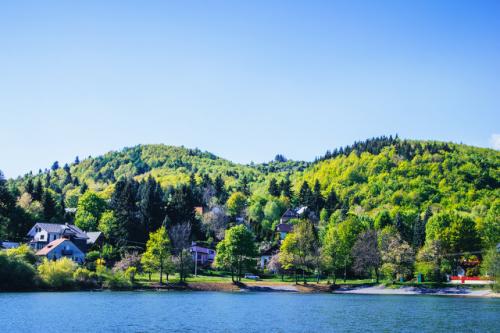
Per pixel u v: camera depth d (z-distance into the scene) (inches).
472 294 5226.4
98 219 7839.6
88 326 2573.8
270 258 7071.9
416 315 3250.5
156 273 6067.9
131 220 6830.7
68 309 3206.2
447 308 3720.5
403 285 5674.2
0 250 4751.5
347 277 6481.3
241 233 5831.7
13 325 2554.1
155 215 7288.4
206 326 2679.6
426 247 5866.1
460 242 5836.6
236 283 5708.7
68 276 4761.3
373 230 6215.6
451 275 5831.7
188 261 5723.4
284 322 2871.6
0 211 6628.9
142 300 3971.5
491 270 5157.5
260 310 3457.2
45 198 7687.0
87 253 6274.6
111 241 6865.2
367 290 5644.7
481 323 2886.3
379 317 3132.4
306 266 6195.9
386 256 5782.5
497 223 6934.1
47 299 3794.3
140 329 2534.5
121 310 3238.2
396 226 7396.7
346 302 4207.7
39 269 4685.0
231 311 3361.2
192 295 4697.3
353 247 5880.9
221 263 5885.8
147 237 6875.0
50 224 6653.5
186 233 6796.3
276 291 5580.7
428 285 5605.3
